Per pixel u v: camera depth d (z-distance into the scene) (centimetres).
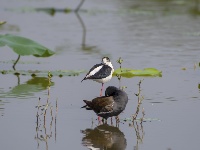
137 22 2888
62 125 1272
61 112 1366
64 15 3147
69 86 1619
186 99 1477
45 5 3547
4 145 1131
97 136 1201
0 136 1188
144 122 1295
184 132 1218
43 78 1717
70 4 3616
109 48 2202
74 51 2141
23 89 1580
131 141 1170
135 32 2588
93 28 2706
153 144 1148
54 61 1964
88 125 1277
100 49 2183
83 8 3428
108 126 1273
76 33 2556
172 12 3262
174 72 1802
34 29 2641
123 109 1288
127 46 2242
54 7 3456
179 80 1692
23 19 2961
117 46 2244
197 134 1205
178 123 1280
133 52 2119
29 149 1112
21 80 1697
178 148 1120
